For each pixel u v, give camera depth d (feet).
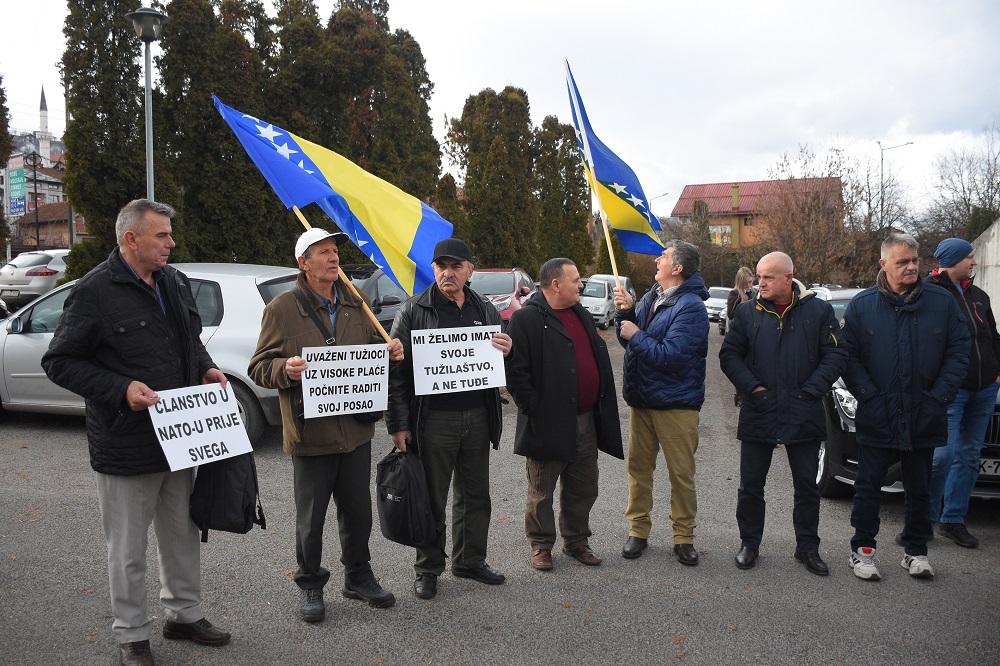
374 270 29.12
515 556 14.78
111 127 40.86
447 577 13.66
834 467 17.79
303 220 12.41
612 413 14.43
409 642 11.16
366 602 12.44
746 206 207.72
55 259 60.49
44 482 18.69
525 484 19.89
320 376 11.35
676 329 14.17
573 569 14.16
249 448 10.84
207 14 44.34
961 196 122.31
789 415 13.99
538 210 103.04
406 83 63.41
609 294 72.02
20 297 59.16
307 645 11.01
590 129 16.63
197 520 10.58
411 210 14.05
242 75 45.80
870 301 14.08
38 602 12.19
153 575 13.37
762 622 11.99
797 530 14.42
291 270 23.95
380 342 12.59
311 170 13.08
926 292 13.84
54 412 23.59
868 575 13.65
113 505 10.03
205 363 10.93
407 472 12.03
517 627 11.70
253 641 11.10
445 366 12.51
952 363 13.66
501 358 12.86
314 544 11.68
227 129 44.78
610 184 16.56
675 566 14.38
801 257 85.66
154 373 10.05
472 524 13.26
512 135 81.92
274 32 53.21
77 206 40.65
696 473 21.38
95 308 9.70
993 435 16.20
